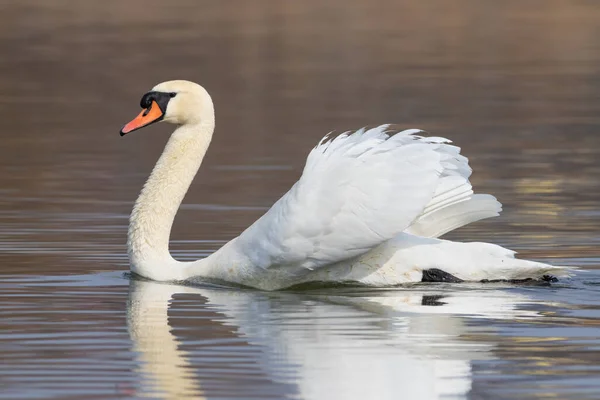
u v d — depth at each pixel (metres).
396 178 13.42
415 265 13.60
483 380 10.03
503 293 13.23
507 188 21.28
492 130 28.16
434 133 27.70
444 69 37.88
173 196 14.90
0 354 10.87
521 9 50.31
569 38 43.94
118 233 17.22
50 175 22.91
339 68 37.81
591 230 17.23
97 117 30.48
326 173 13.53
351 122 29.12
